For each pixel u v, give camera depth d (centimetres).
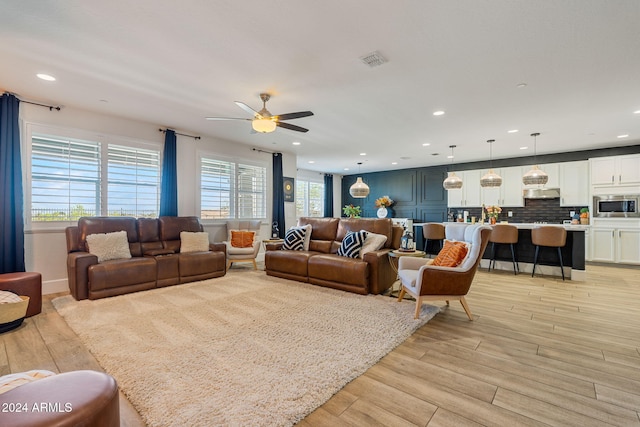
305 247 489
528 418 153
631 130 502
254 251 538
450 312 321
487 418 153
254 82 326
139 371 193
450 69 293
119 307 319
